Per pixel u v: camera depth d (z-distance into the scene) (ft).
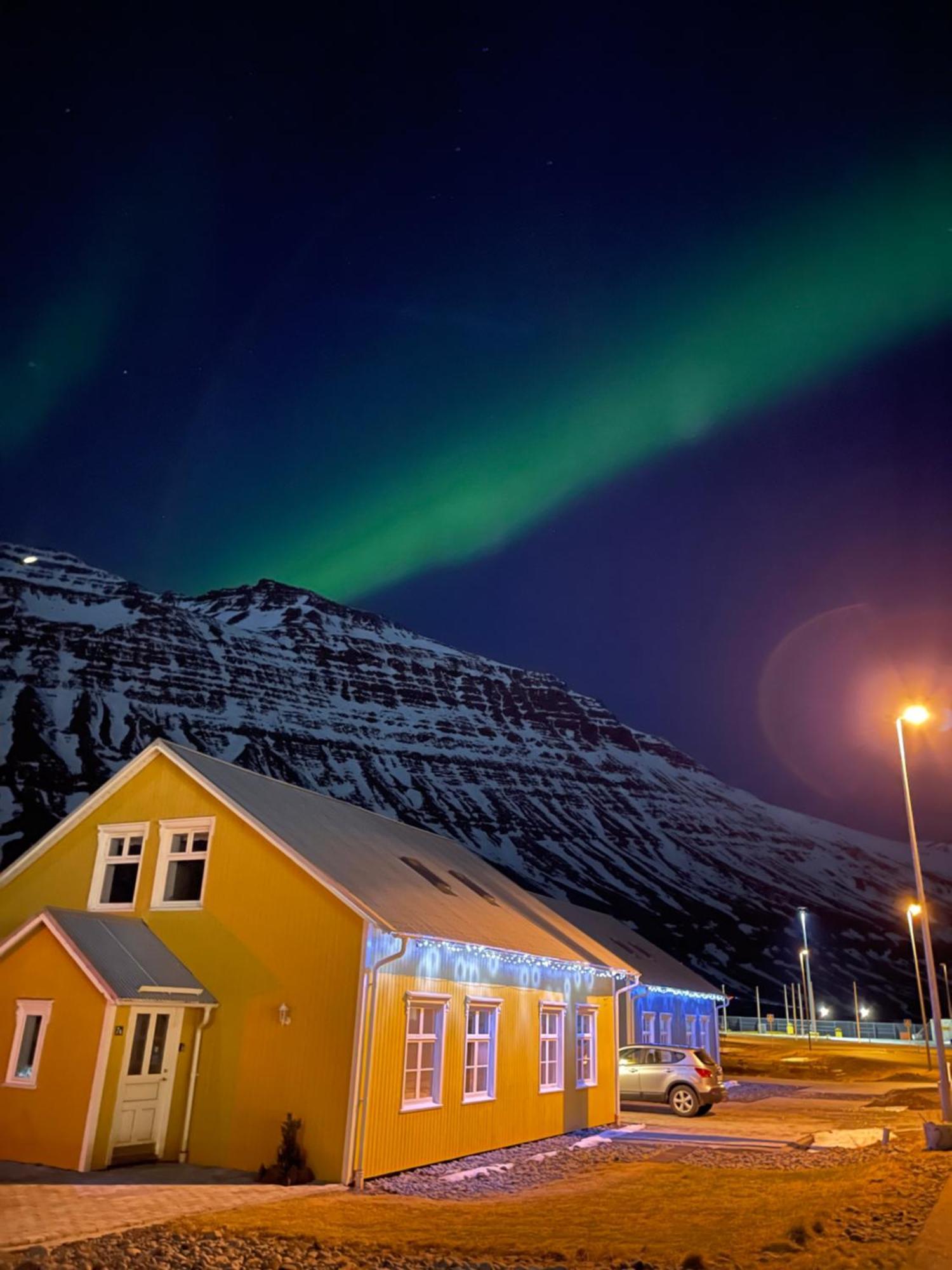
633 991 114.42
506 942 61.93
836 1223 34.55
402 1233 35.06
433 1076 54.13
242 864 54.34
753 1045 242.37
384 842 69.62
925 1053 208.44
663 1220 38.09
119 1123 47.21
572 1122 70.38
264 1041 50.01
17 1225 33.63
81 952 48.65
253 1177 46.14
